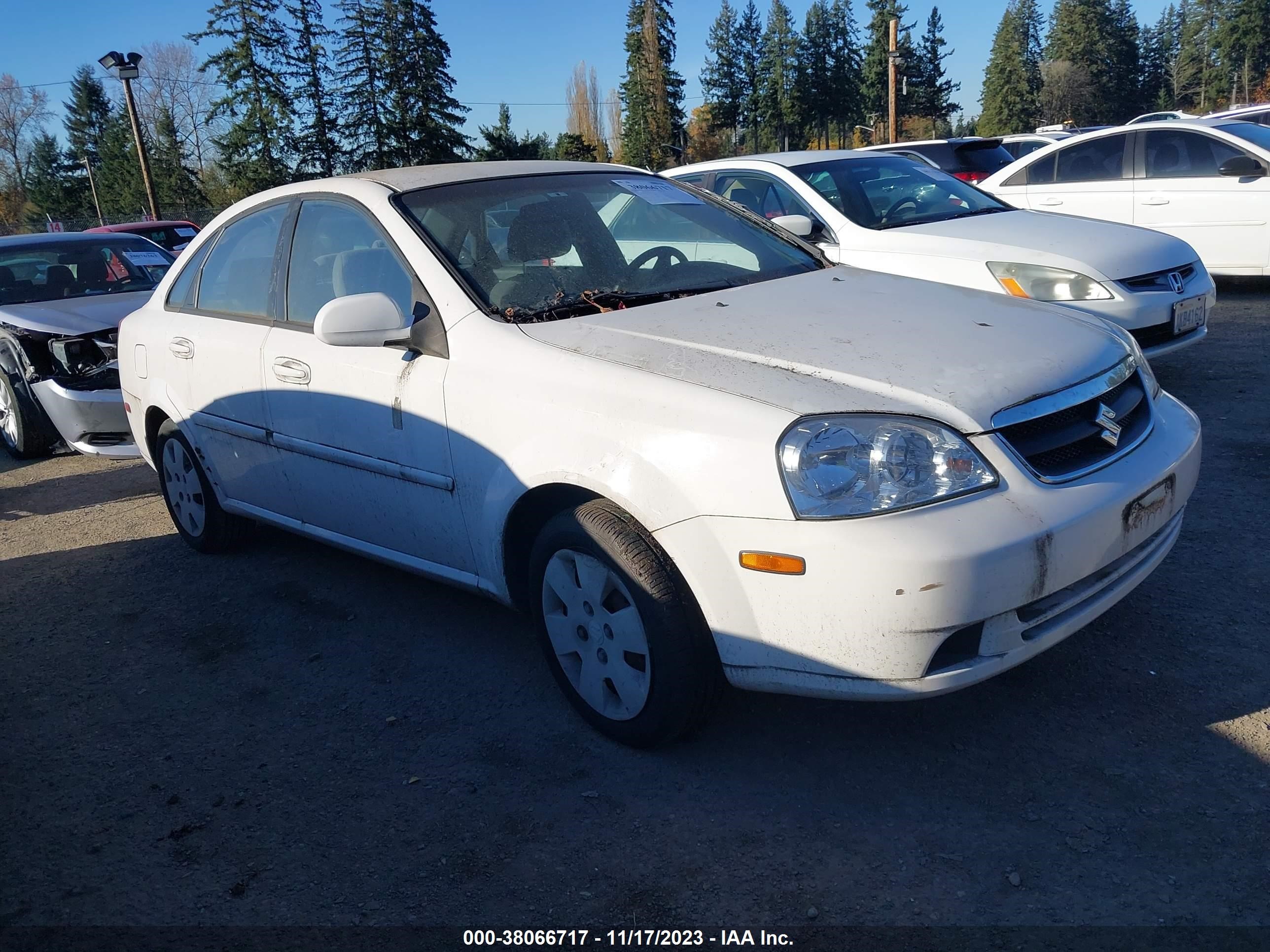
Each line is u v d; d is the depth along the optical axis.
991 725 2.97
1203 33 100.38
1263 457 5.01
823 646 2.49
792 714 3.13
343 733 3.27
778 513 2.48
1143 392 3.10
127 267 7.99
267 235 4.23
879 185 6.91
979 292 3.57
